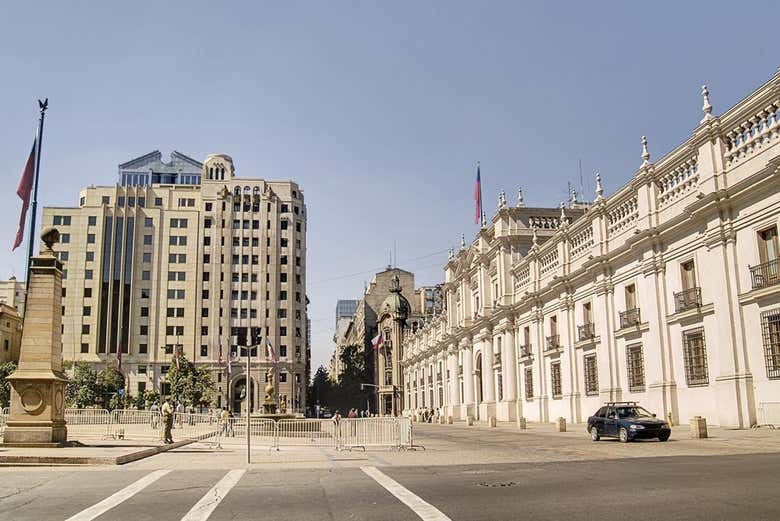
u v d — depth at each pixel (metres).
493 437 33.12
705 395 28.19
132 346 105.25
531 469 15.62
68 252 106.12
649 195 32.47
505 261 54.25
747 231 25.94
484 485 12.75
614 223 36.94
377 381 113.75
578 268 40.19
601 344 37.38
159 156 135.88
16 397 21.22
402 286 131.12
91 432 35.59
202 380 83.75
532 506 10.12
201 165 135.38
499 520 9.11
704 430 23.88
